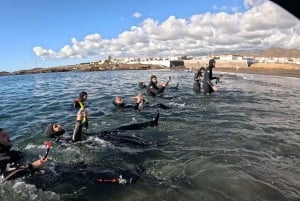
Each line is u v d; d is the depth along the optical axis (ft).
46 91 97.19
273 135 38.32
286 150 32.76
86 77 166.30
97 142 35.42
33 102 71.15
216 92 77.25
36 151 33.37
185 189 24.17
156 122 42.14
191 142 35.65
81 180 26.32
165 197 23.09
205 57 266.57
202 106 57.57
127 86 103.04
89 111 54.80
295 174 26.61
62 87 109.70
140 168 28.35
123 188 24.80
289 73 149.28
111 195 23.81
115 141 35.68
